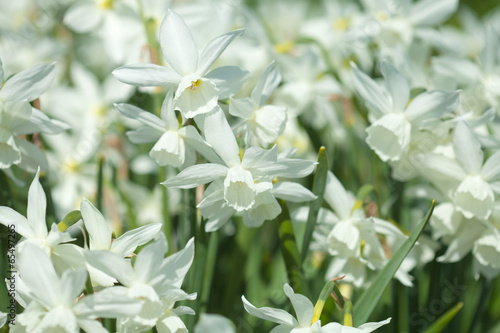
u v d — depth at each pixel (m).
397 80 0.65
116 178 0.78
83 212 0.59
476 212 0.65
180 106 0.61
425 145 0.67
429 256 0.70
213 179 0.61
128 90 0.83
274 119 0.62
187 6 0.76
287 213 0.64
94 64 1.02
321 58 0.81
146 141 0.63
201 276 0.65
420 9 0.76
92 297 0.57
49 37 0.90
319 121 0.83
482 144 0.67
